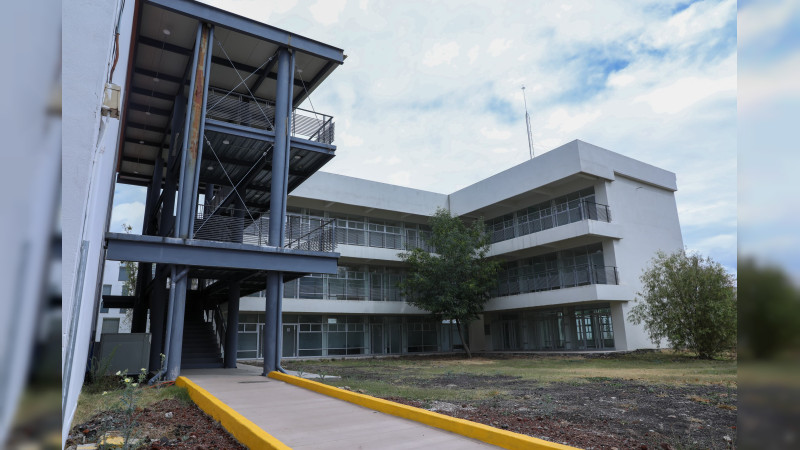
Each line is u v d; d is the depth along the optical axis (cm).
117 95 497
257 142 1473
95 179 497
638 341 2495
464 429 586
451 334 3431
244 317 2614
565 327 2823
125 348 1206
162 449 532
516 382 1275
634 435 600
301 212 2923
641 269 2647
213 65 1598
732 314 1980
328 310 2758
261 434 534
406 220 3372
